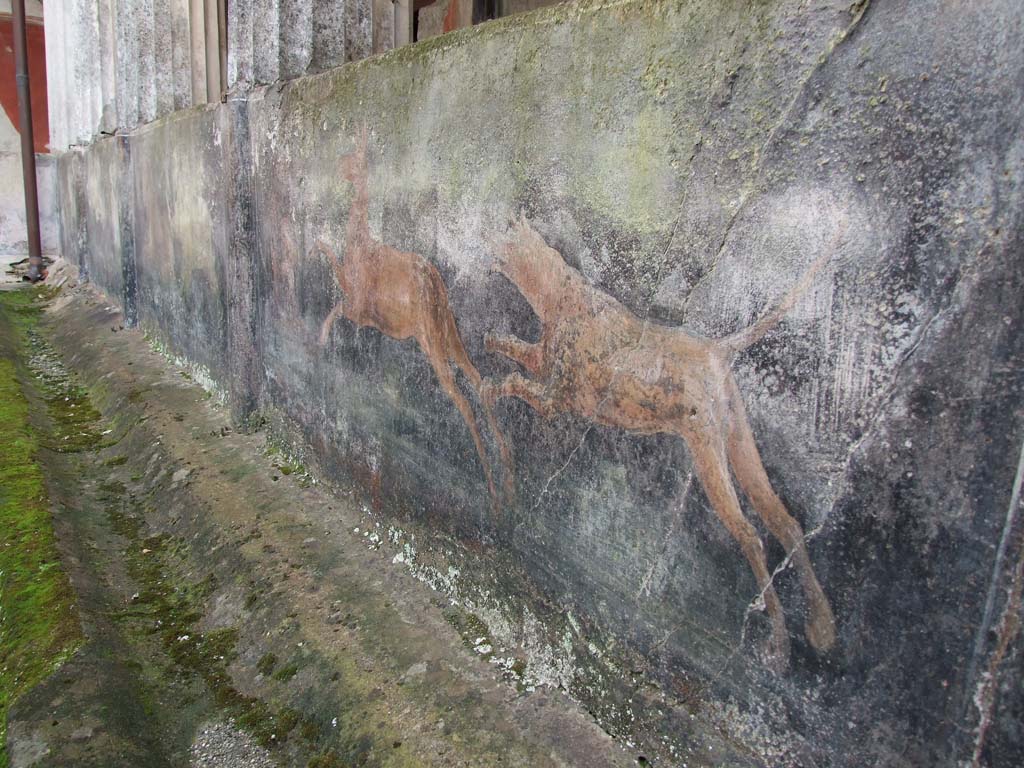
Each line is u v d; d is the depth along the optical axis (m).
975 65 1.31
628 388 2.06
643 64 1.91
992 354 1.33
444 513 2.97
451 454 2.89
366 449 3.52
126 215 7.89
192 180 5.73
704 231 1.81
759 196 1.68
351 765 2.37
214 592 3.45
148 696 2.86
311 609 3.06
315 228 3.80
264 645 3.00
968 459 1.37
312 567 3.32
